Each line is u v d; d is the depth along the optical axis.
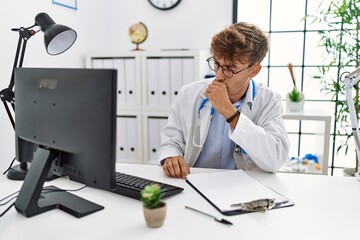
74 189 1.01
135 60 2.30
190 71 2.24
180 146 1.41
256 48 1.14
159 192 0.78
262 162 1.16
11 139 1.59
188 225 0.78
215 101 1.17
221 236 0.72
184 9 2.56
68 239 0.72
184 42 2.60
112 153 0.73
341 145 2.39
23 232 0.75
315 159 2.40
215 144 1.38
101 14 2.61
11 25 1.59
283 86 2.65
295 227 0.76
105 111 0.72
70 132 0.79
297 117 2.06
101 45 2.63
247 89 1.33
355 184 1.05
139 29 2.51
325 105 2.56
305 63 2.58
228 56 1.12
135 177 1.07
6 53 1.56
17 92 0.96
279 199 0.90
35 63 1.81
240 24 1.21
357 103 1.97
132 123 2.40
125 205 0.89
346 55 2.20
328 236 0.72
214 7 2.52
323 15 2.38
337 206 0.88
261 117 1.32
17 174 1.11
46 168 0.85
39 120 0.87
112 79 0.71
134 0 2.63
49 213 0.85
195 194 0.96
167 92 2.30
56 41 1.22
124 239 0.71
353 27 2.17
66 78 0.80
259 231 0.75
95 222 0.79
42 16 1.23
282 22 2.56
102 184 0.75
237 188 0.99
